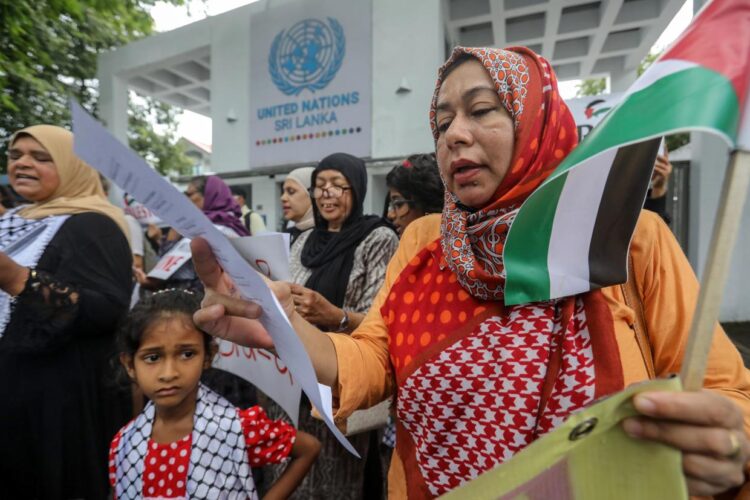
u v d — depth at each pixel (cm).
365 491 208
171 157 1102
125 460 144
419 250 119
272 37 644
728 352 83
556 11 638
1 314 154
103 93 813
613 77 873
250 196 725
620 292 87
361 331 117
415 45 553
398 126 566
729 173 54
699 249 550
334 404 104
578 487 62
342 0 588
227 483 141
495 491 67
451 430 92
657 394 55
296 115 632
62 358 164
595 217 85
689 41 59
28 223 170
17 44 624
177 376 138
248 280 80
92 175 197
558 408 81
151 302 144
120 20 853
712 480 57
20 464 163
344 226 216
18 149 177
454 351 92
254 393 259
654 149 84
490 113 94
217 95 699
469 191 97
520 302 86
